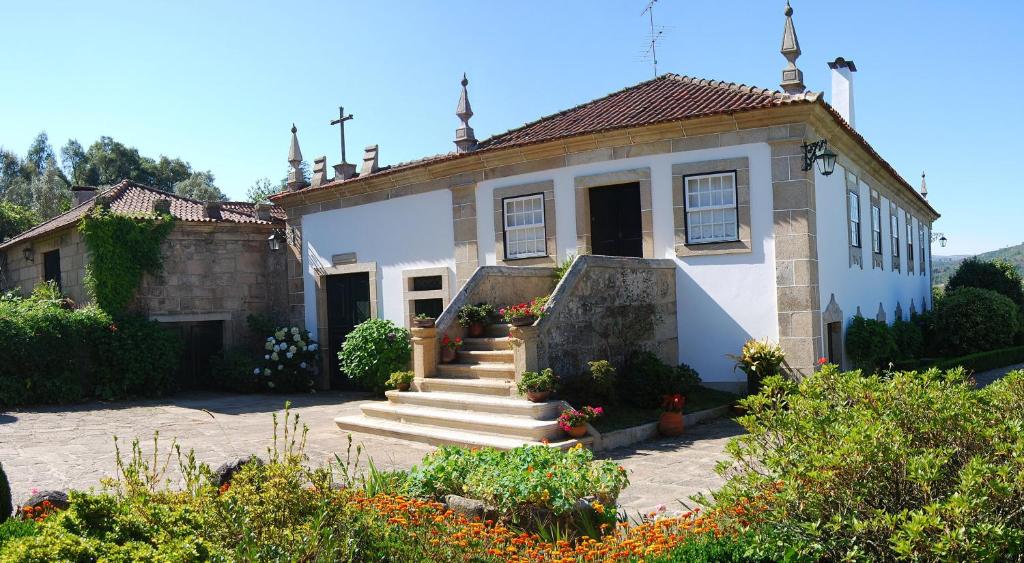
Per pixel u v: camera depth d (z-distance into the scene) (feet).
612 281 38.65
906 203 73.10
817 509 14.10
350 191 57.11
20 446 33.35
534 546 16.43
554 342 34.88
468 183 50.21
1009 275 96.99
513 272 43.39
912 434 14.74
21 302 54.54
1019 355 69.15
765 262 40.86
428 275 52.49
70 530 12.21
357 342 50.52
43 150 196.65
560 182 46.57
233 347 59.93
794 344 39.99
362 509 15.67
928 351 69.82
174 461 29.86
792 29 42.39
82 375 51.13
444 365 38.60
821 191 42.86
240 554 12.64
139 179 162.50
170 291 56.70
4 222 98.84
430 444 32.73
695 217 42.83
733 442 16.06
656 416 34.76
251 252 61.62
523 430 30.78
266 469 15.37
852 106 66.69
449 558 14.87
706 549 14.23
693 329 42.86
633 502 23.02
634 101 49.32
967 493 12.60
